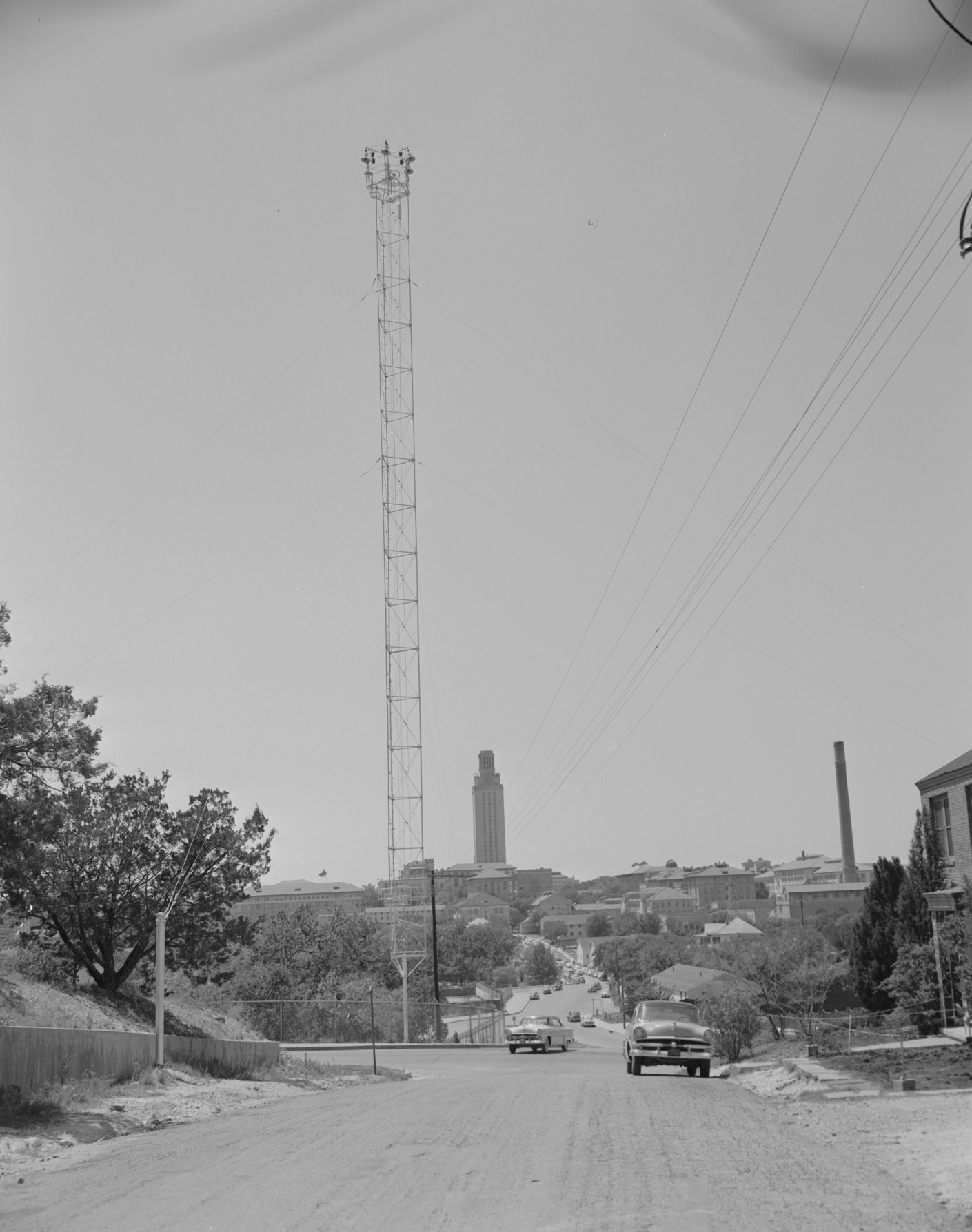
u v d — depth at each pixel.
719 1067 29.53
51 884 32.34
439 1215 9.33
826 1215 8.77
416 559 71.50
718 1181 10.44
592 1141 13.38
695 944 157.12
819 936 35.12
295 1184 11.26
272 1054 34.72
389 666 72.00
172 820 35.78
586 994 170.62
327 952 84.00
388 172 68.62
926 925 34.16
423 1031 68.88
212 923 36.94
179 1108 21.23
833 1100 17.08
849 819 186.00
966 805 33.59
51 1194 11.61
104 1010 30.83
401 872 71.50
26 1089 20.19
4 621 21.42
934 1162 10.99
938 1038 26.47
